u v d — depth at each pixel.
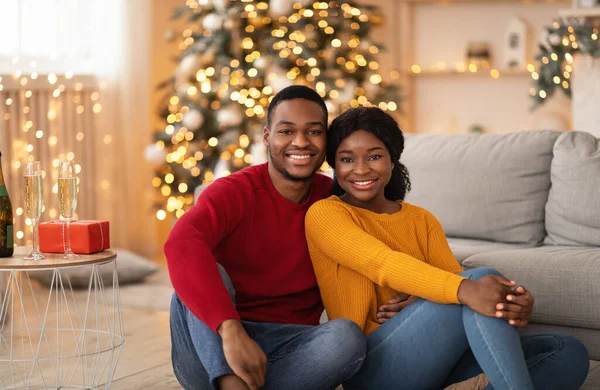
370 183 2.12
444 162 3.36
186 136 5.05
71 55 4.75
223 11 4.94
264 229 2.11
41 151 4.48
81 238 2.49
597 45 4.86
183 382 2.07
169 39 5.16
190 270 1.86
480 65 5.98
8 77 4.26
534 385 1.97
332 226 2.04
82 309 3.70
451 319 1.89
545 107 5.88
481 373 2.04
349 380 2.04
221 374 1.79
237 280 2.12
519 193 3.20
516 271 2.68
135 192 5.07
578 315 2.57
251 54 4.95
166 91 5.49
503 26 6.00
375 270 1.97
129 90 5.02
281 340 2.02
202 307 1.82
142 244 5.16
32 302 3.82
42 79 4.46
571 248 2.90
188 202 5.09
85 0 4.81
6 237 2.46
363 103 5.06
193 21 5.21
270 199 2.13
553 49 4.91
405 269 1.92
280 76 4.77
